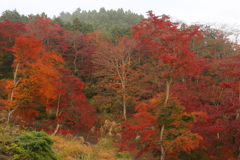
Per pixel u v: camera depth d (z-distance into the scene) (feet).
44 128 56.44
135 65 89.20
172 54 37.60
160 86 70.95
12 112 52.44
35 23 110.63
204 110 48.06
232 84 41.93
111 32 137.59
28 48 52.37
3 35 88.43
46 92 50.70
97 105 88.53
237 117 41.52
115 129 67.36
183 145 28.48
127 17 231.09
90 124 57.67
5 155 15.40
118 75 81.61
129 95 81.35
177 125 31.89
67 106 57.06
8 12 152.35
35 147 16.48
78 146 27.68
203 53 93.76
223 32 94.32
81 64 106.11
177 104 32.45
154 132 33.63
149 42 57.93
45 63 63.93
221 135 49.44
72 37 111.45
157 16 56.54
